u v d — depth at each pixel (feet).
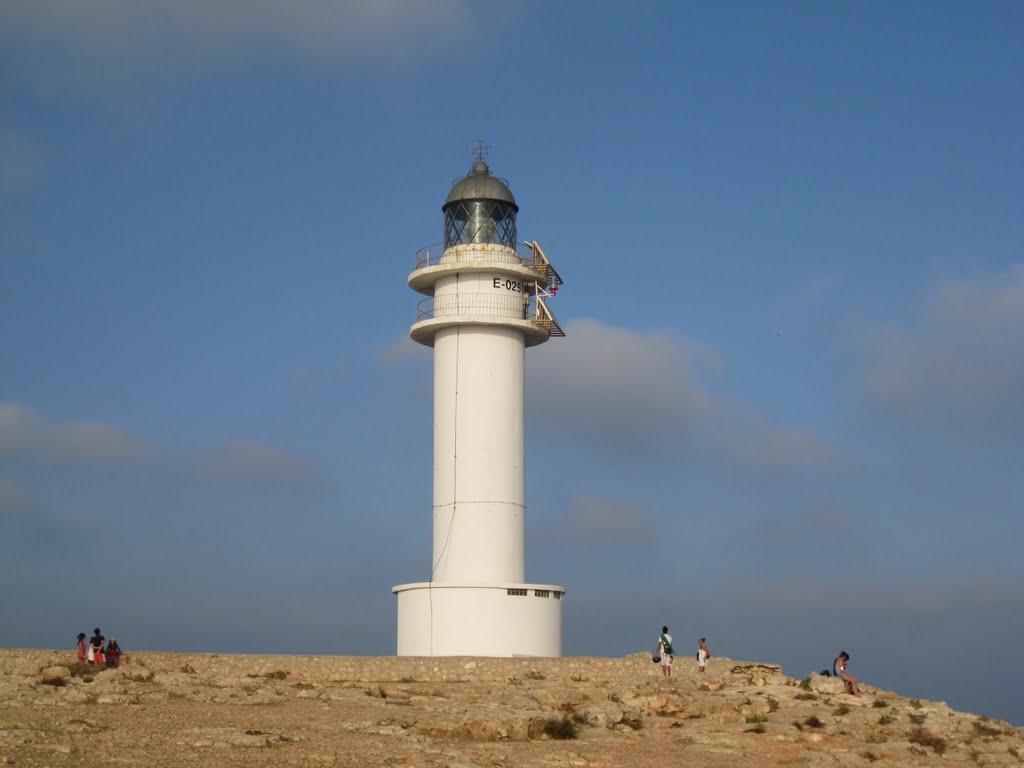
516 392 154.10
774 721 110.01
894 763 98.17
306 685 120.26
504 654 146.20
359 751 90.89
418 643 148.05
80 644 120.67
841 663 127.65
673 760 95.20
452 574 148.97
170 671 121.60
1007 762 100.94
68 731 91.61
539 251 159.63
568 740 100.89
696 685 126.31
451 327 153.79
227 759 86.69
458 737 100.12
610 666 132.16
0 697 103.71
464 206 158.10
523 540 152.46
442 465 152.35
